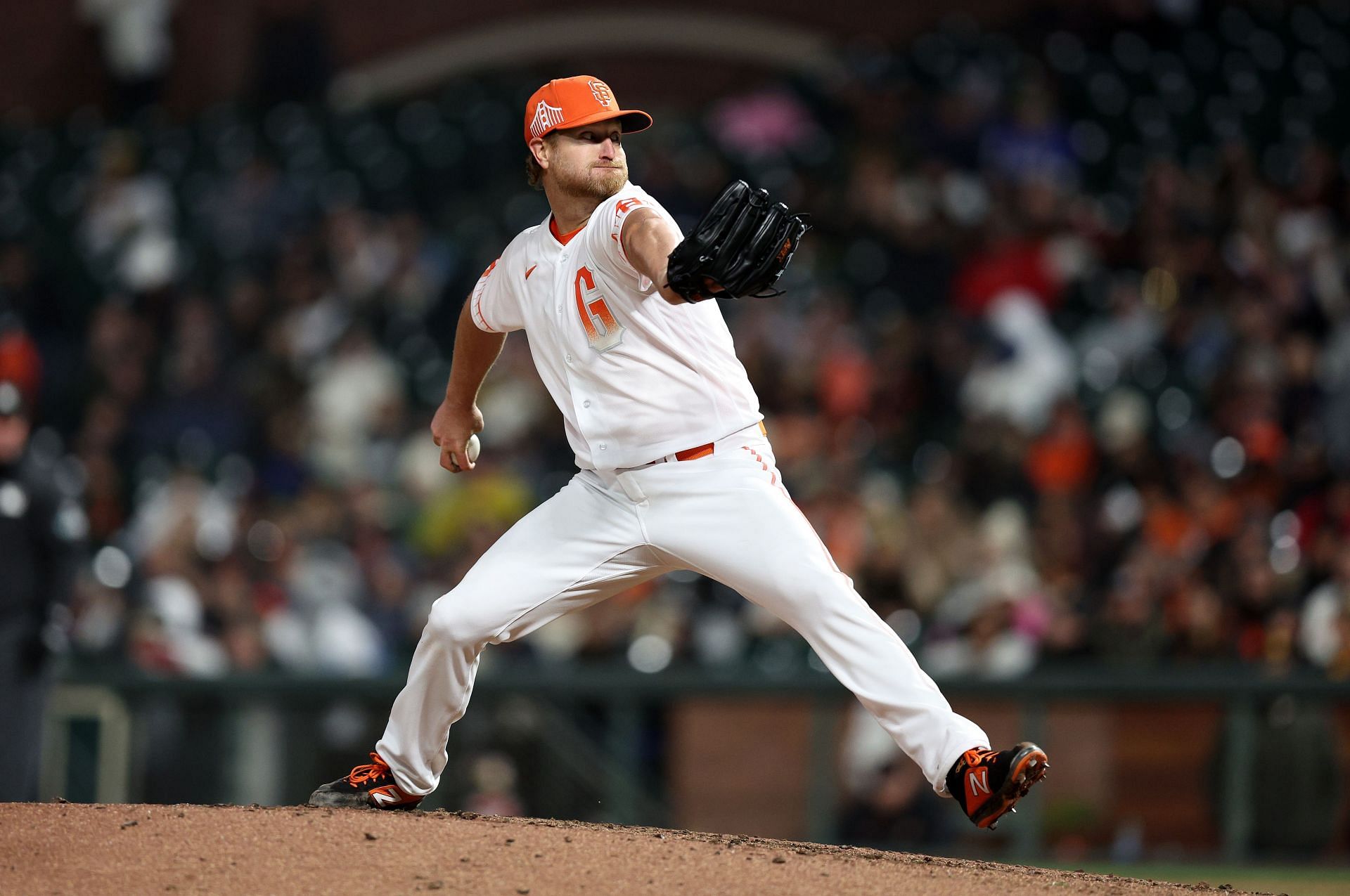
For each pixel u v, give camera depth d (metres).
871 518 34.22
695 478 13.45
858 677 13.35
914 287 45.66
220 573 32.97
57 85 56.41
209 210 50.53
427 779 14.65
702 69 57.03
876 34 56.50
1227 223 46.03
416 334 46.22
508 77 57.38
